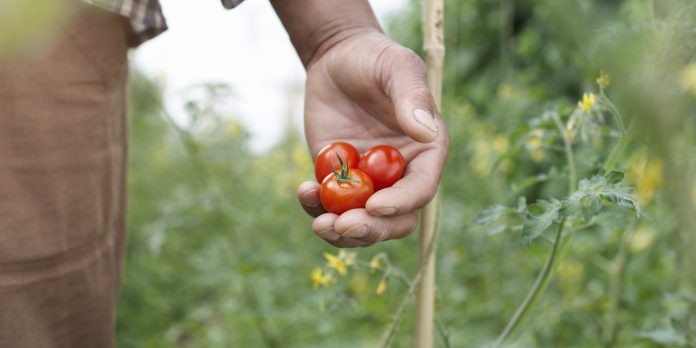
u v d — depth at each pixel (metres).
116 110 0.68
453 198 1.36
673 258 0.85
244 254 1.07
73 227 0.64
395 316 0.62
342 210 0.54
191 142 1.11
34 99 0.59
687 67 0.42
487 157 1.28
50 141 0.61
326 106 0.64
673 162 0.30
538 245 1.07
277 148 1.67
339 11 0.63
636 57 0.28
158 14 0.63
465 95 1.89
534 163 1.58
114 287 0.72
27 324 0.63
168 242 1.42
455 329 1.00
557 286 1.06
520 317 0.63
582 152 0.71
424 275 0.62
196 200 1.17
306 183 0.58
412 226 0.55
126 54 0.66
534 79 1.76
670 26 0.43
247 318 0.97
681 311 0.86
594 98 0.62
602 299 0.92
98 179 0.66
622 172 0.56
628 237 0.84
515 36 1.88
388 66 0.57
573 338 0.96
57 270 0.64
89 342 0.70
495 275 1.14
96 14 0.61
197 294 1.35
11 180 0.60
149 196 1.79
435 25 0.60
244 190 1.31
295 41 0.66
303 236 1.41
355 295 1.22
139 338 1.22
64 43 0.60
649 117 0.28
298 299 1.10
